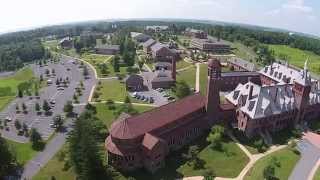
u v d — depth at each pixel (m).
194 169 114.31
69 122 161.12
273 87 142.75
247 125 136.25
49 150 133.12
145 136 113.69
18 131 152.12
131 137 110.12
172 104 131.50
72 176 112.44
